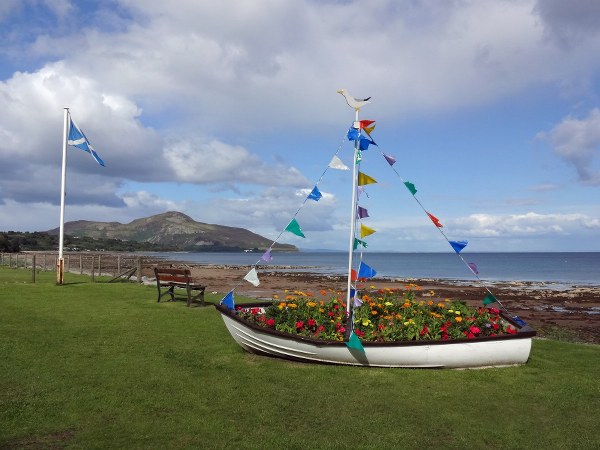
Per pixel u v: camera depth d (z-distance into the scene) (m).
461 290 30.00
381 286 31.36
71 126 16.86
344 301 8.41
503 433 4.57
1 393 5.35
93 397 5.30
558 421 4.91
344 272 54.00
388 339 6.70
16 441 4.16
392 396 5.54
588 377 6.38
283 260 122.94
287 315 7.55
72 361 6.71
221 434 4.43
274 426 4.64
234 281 33.88
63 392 5.44
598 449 4.27
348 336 6.68
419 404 5.31
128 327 9.19
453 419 4.89
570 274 56.28
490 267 77.44
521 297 26.02
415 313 7.71
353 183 7.36
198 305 12.15
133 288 15.37
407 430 4.61
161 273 12.68
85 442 4.18
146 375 6.17
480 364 6.62
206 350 7.51
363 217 7.25
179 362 6.80
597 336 14.21
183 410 5.01
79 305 11.76
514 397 5.58
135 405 5.11
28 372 6.13
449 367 6.55
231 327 7.47
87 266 39.31
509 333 6.92
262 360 6.99
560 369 6.75
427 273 57.91
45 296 13.20
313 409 5.11
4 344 7.53
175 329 9.08
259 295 21.94
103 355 7.09
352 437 4.43
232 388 5.73
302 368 6.59
